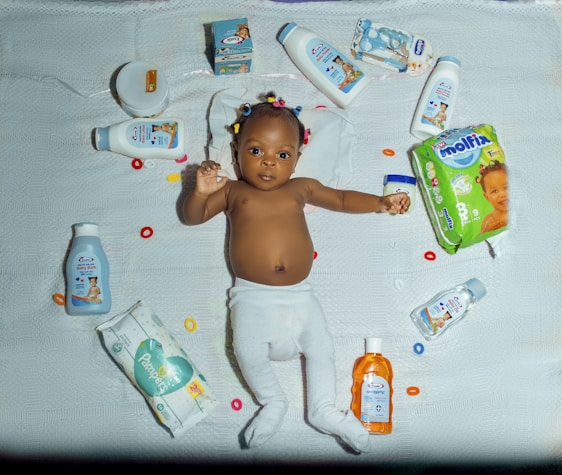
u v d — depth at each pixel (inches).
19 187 60.1
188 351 58.0
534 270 60.6
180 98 63.1
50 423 56.0
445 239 59.1
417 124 61.6
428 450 56.9
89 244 56.4
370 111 63.7
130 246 59.7
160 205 60.6
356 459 56.4
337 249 60.6
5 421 55.7
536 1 66.1
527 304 59.9
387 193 59.9
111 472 55.3
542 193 62.4
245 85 63.6
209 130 61.4
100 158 61.3
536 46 66.1
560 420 57.7
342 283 59.9
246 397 57.2
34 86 62.4
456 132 58.7
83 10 64.2
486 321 59.5
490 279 60.4
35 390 56.5
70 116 62.2
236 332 53.8
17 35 63.4
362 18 65.7
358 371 56.2
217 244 60.1
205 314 58.8
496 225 57.4
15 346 57.1
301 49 61.6
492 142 58.1
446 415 57.7
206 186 53.5
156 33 64.4
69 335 57.7
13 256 58.8
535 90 65.1
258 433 52.0
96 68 63.5
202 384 55.3
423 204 61.6
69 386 56.8
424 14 66.1
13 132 61.1
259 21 65.0
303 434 56.6
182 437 56.2
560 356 59.1
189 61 63.9
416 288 60.1
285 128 53.8
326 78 61.6
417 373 58.5
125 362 54.4
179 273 59.4
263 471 55.9
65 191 60.4
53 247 59.3
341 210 58.7
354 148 62.7
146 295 58.9
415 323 59.1
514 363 58.7
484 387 58.3
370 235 60.9
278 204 55.3
